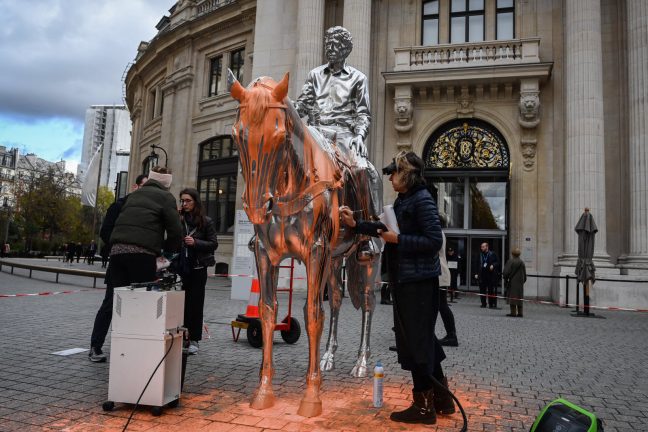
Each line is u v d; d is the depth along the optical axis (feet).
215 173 86.84
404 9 67.51
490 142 62.80
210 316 33.06
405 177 12.94
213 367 18.40
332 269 17.72
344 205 14.76
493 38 64.44
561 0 61.57
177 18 100.07
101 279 69.26
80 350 20.44
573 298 50.26
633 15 53.98
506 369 19.97
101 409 13.24
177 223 17.89
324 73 18.66
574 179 53.16
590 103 53.21
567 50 55.47
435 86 62.54
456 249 63.93
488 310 45.88
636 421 13.91
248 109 11.27
